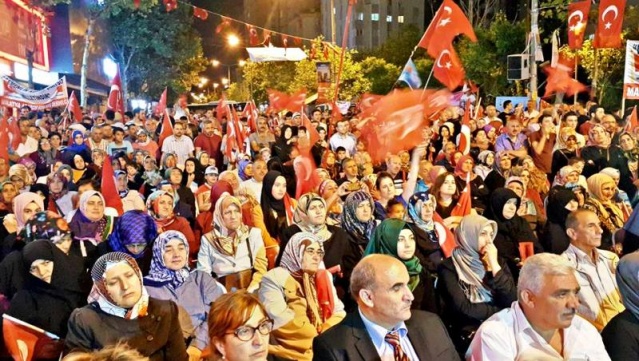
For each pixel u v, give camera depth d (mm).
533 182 9547
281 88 47750
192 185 10875
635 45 12734
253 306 3479
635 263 3832
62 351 4371
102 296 4098
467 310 4859
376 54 52125
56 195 8422
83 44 34781
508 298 4809
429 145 12664
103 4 26375
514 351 3643
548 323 3566
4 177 9312
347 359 3479
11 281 5051
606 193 7289
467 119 9766
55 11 32219
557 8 20422
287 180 9922
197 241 7320
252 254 6000
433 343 3605
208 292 5070
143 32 39344
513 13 41500
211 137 14805
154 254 5027
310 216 6109
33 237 5121
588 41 23516
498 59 29172
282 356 4781
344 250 6242
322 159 11219
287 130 15000
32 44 28344
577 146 10602
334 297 5195
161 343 4117
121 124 16453
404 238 5035
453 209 7539
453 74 10109
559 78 18344
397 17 92500
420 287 5148
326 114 20766
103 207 6512
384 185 7699
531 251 6121
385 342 3521
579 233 5047
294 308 4906
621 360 3770
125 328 4055
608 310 4938
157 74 44969
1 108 16594
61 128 16500
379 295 3465
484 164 10750
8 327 4496
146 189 10484
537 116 13922
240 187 8344
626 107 23953
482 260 4906
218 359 3504
